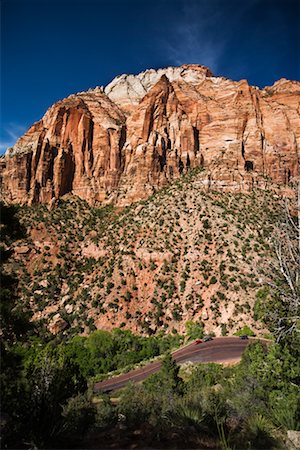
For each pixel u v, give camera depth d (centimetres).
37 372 1055
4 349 1140
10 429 795
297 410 1177
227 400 1482
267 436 982
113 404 1911
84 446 768
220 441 817
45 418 816
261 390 1433
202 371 3125
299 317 1242
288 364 1335
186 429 883
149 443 773
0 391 893
